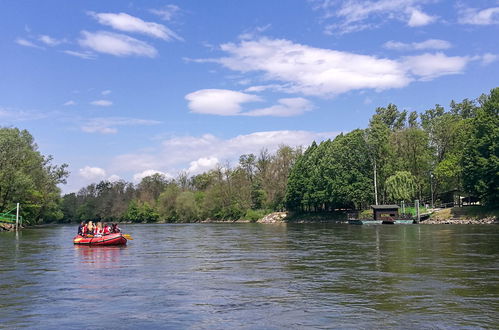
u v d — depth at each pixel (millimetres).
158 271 21938
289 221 116750
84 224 41719
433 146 96938
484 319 12125
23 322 12562
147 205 157125
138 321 12531
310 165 108750
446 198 95438
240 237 49844
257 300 14945
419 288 16359
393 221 82500
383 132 94625
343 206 108500
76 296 15930
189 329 11719
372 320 12195
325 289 16609
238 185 137125
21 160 77125
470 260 23781
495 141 70312
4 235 58594
